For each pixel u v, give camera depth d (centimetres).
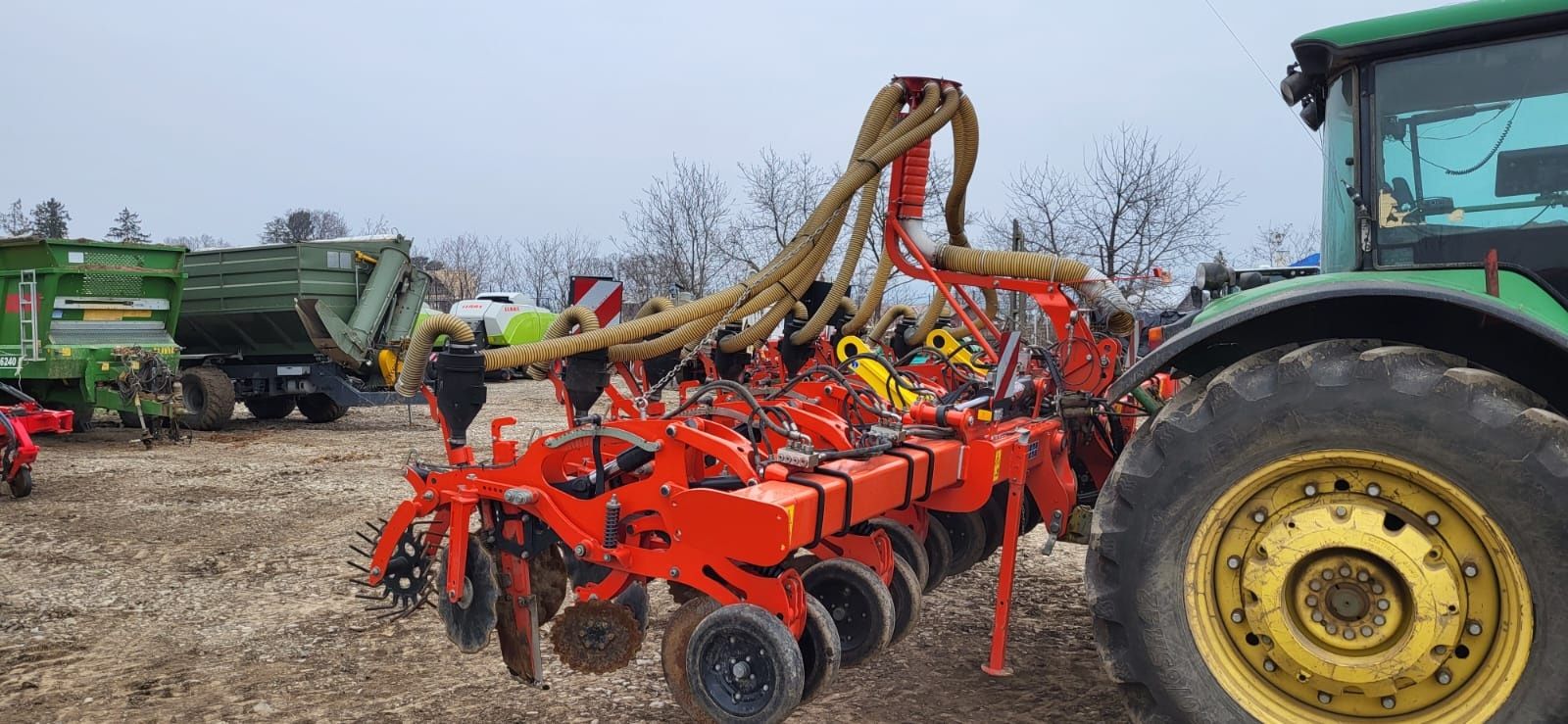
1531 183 310
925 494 356
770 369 620
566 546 350
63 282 1091
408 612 379
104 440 1181
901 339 716
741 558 304
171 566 591
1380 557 276
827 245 427
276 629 479
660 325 404
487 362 375
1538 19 301
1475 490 262
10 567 589
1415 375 270
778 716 293
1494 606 268
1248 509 293
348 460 1013
